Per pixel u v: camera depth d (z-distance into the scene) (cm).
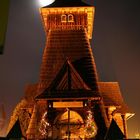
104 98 3616
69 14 3294
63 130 2680
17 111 3303
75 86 2792
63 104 2716
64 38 3212
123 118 3562
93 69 3031
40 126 2717
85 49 3141
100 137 2652
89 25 3531
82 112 2683
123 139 2258
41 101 2859
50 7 3262
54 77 3002
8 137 2119
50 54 3134
